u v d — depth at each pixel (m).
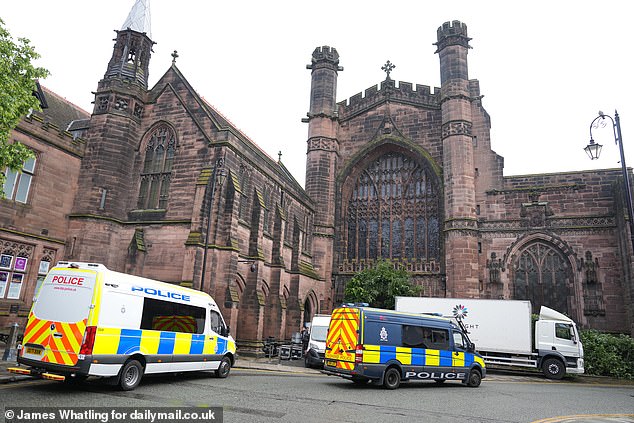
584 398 17.31
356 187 45.72
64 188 27.75
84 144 29.38
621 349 29.95
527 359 27.52
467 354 20.17
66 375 12.95
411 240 42.47
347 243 44.41
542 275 37.19
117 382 13.22
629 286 32.53
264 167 33.22
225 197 27.39
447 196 39.16
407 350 18.34
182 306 16.14
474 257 37.12
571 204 37.47
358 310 17.86
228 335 18.42
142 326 14.22
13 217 24.58
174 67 31.16
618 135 18.59
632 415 13.80
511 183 39.88
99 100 30.19
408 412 12.30
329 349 18.52
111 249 27.84
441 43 42.78
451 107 40.53
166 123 29.97
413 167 43.88
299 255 37.47
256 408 11.60
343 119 46.72
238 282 28.97
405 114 44.25
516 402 15.22
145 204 29.20
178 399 12.35
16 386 13.02
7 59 15.77
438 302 29.56
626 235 33.09
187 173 28.39
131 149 29.97
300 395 14.20
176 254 26.94
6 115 15.13
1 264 23.86
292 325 35.44
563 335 27.42
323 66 46.81
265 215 33.25
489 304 28.61
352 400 13.84
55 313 12.92
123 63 31.61
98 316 12.80
